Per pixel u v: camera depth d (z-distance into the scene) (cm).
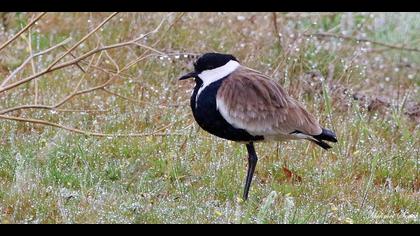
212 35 1698
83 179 1134
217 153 1281
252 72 1138
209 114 1115
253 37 1702
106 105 1437
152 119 1391
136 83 1507
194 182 1200
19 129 1345
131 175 1200
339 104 1534
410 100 1641
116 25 1683
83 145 1247
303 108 1142
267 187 1192
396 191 1202
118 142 1301
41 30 1694
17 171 1102
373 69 1758
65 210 1025
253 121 1106
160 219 1030
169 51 1619
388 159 1311
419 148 1356
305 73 1638
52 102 1416
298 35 1658
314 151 1330
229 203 1113
